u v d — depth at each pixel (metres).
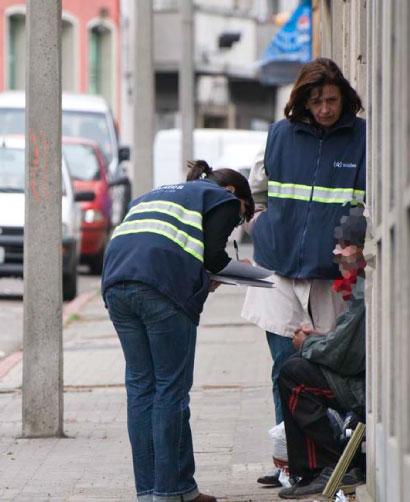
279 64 67.56
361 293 19.56
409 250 13.33
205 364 34.38
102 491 21.06
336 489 19.48
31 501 20.50
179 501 19.27
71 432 26.05
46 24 25.14
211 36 132.62
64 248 51.94
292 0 139.12
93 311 48.62
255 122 137.88
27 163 25.36
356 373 19.70
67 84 128.62
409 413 13.49
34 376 25.50
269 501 19.88
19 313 48.06
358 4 24.69
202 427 26.09
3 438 25.52
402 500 13.92
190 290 18.95
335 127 20.73
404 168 13.59
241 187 20.14
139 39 57.88
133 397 19.44
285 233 20.91
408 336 13.34
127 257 19.02
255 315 21.31
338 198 20.70
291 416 19.95
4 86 122.69
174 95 135.75
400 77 13.70
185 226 19.03
